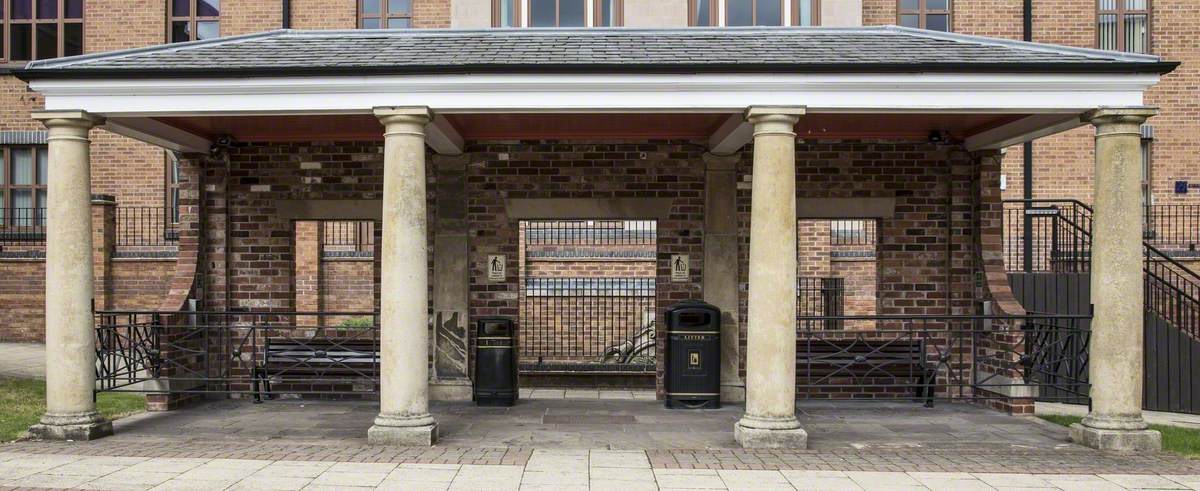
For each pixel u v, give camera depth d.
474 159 11.10
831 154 11.12
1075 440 8.71
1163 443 8.77
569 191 11.07
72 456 7.75
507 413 10.16
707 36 10.32
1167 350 11.79
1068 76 8.31
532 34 10.45
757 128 8.37
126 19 18.73
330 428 9.18
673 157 11.07
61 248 8.55
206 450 8.03
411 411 8.33
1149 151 17.88
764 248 8.29
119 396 11.39
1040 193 17.56
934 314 11.16
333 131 10.72
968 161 11.05
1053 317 9.58
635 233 18.66
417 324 8.32
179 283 10.80
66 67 8.31
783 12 15.52
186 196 10.95
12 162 19.38
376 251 11.23
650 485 6.87
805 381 11.30
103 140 18.81
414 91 8.35
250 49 9.41
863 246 17.69
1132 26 18.06
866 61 8.31
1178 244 17.47
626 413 10.19
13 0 19.34
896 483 7.02
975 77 8.30
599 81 8.30
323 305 18.05
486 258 11.11
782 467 7.51
